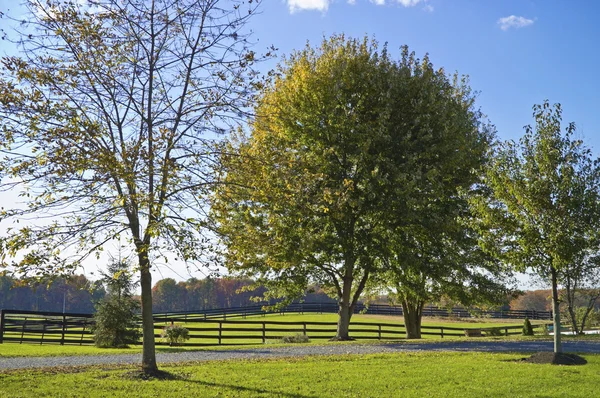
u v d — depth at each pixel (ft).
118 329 79.97
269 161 46.44
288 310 189.78
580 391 37.93
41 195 40.63
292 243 73.72
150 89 45.16
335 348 69.82
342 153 83.41
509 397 36.27
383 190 81.56
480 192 80.38
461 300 96.17
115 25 44.88
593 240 52.11
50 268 39.99
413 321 107.65
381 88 84.23
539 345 70.38
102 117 44.01
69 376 43.45
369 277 100.17
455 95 101.60
